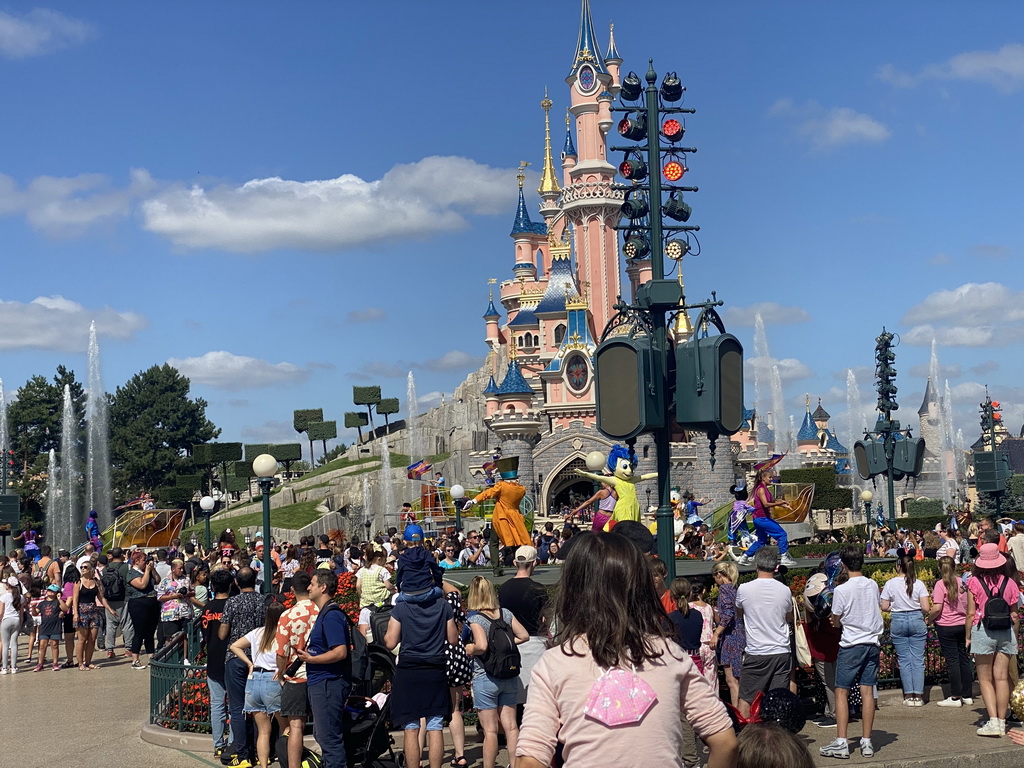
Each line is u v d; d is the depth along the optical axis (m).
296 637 12.05
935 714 15.24
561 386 110.69
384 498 119.75
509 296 164.12
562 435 99.12
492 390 121.94
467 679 12.07
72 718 18.53
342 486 122.06
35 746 16.14
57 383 120.88
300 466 173.50
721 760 5.39
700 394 12.90
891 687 17.03
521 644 12.84
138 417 131.88
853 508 93.06
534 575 21.58
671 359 13.34
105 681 23.22
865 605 12.55
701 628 11.70
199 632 20.69
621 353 12.72
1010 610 13.54
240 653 13.34
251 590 14.41
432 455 145.12
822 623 14.24
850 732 14.10
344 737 12.10
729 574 13.55
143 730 16.36
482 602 12.18
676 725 5.21
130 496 123.44
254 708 13.02
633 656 5.24
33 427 118.62
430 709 11.80
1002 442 136.12
